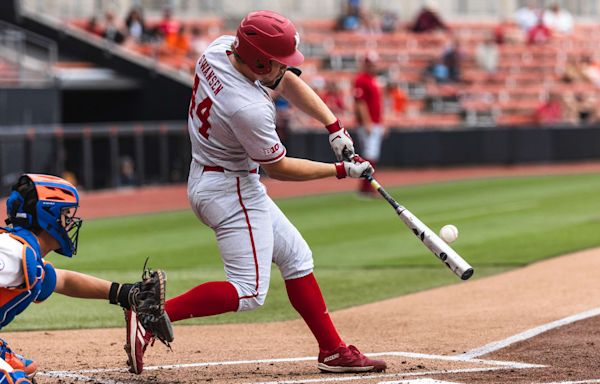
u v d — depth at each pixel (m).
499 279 38.38
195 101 21.20
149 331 20.55
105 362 24.48
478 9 130.62
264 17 20.39
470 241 49.00
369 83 69.88
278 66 20.69
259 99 20.59
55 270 19.59
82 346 27.05
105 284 20.11
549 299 33.41
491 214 59.97
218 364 24.05
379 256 45.09
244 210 21.28
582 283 36.38
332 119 22.39
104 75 92.94
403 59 113.75
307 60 108.75
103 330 29.97
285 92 22.39
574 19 136.25
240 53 20.42
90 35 96.75
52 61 93.31
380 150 94.62
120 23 104.00
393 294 36.16
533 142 99.88
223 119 20.61
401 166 95.62
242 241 21.25
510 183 80.81
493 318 30.31
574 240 48.66
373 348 26.36
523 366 23.31
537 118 108.44
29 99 83.00
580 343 25.97
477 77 114.81
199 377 22.27
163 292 20.05
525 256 44.22
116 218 60.94
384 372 22.70
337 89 99.56
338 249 47.28
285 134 86.44
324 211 63.25
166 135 81.44
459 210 62.31
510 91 113.69
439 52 115.50
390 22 118.00
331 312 32.66
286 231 22.28
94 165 76.00
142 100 94.62
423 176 88.62
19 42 89.31
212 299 21.02
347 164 21.92
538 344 26.03
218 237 21.53
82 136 74.69
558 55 123.50
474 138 97.88
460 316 30.97
